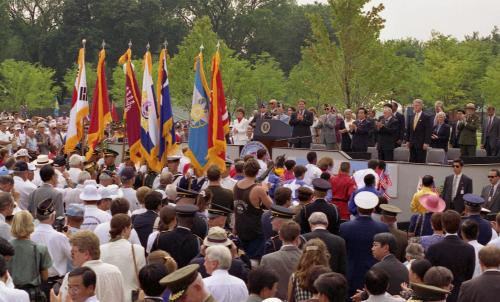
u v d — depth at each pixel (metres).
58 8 106.31
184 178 17.56
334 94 47.53
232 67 66.81
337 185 17.53
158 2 101.06
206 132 20.78
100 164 22.12
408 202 23.23
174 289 7.04
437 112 26.36
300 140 27.73
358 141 27.03
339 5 45.28
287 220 11.58
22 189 16.06
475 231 12.21
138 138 22.05
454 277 11.62
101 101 22.75
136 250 10.59
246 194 13.94
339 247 11.36
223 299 9.20
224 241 10.35
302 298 9.23
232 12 106.62
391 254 10.88
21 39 106.00
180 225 11.34
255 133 28.12
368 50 45.91
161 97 21.67
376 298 8.84
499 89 59.31
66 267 11.70
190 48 65.06
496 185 20.56
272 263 10.30
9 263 10.68
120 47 100.44
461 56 61.34
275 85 74.12
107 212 13.37
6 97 82.31
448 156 25.95
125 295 10.28
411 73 60.06
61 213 14.87
